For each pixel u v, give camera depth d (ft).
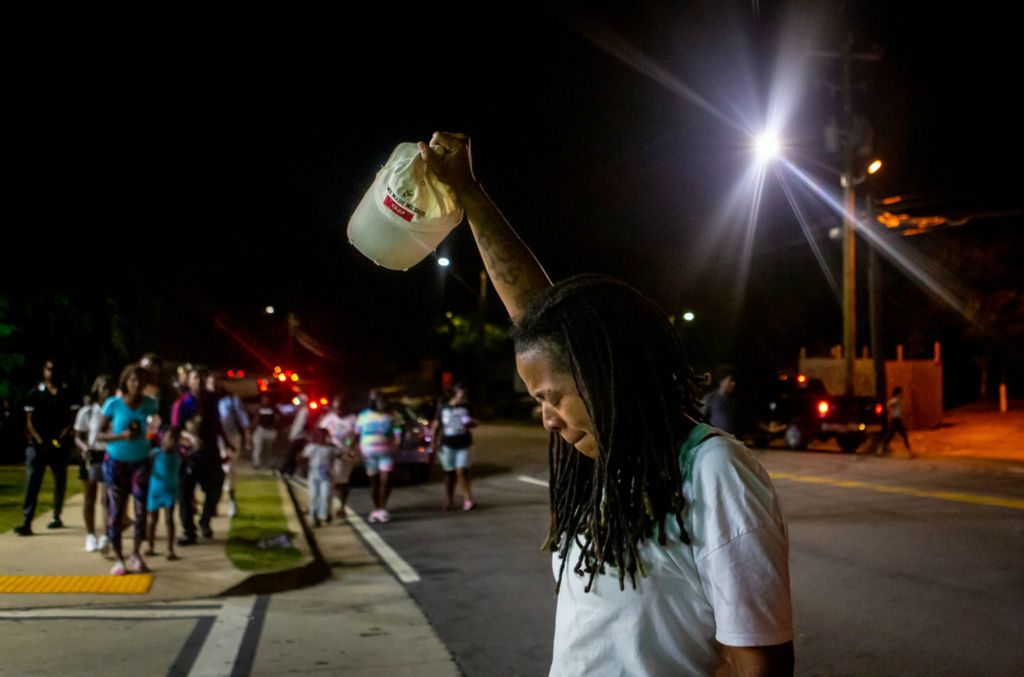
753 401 76.69
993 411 96.17
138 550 28.96
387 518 44.19
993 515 38.99
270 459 74.95
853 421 71.92
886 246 104.06
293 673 19.84
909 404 90.74
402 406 61.21
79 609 24.34
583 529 6.20
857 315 111.34
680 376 6.19
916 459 67.51
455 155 7.05
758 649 5.35
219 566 29.86
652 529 5.72
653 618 5.73
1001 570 28.40
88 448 31.73
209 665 20.17
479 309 148.46
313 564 30.76
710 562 5.51
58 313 59.82
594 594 5.92
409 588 28.94
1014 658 20.18
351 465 44.27
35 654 20.30
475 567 32.17
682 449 5.83
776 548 5.51
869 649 20.98
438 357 167.43
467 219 7.15
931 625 22.70
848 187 80.94
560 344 6.06
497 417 136.98
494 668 20.54
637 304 6.18
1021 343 100.89
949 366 109.19
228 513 42.24
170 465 31.40
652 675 5.69
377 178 7.21
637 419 5.83
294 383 103.50
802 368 100.22
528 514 44.98
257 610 25.41
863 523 37.19
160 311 65.98
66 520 38.65
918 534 34.63
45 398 35.40
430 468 60.95
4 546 32.30
